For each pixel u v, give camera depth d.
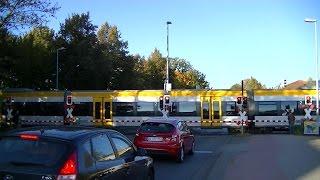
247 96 40.34
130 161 8.22
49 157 6.27
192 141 20.75
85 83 64.19
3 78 50.75
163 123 18.05
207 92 40.47
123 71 74.00
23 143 6.48
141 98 41.25
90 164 6.68
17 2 31.25
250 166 16.45
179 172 15.00
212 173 14.74
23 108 43.31
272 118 40.00
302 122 37.91
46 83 63.53
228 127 40.16
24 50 56.91
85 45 64.06
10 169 6.14
